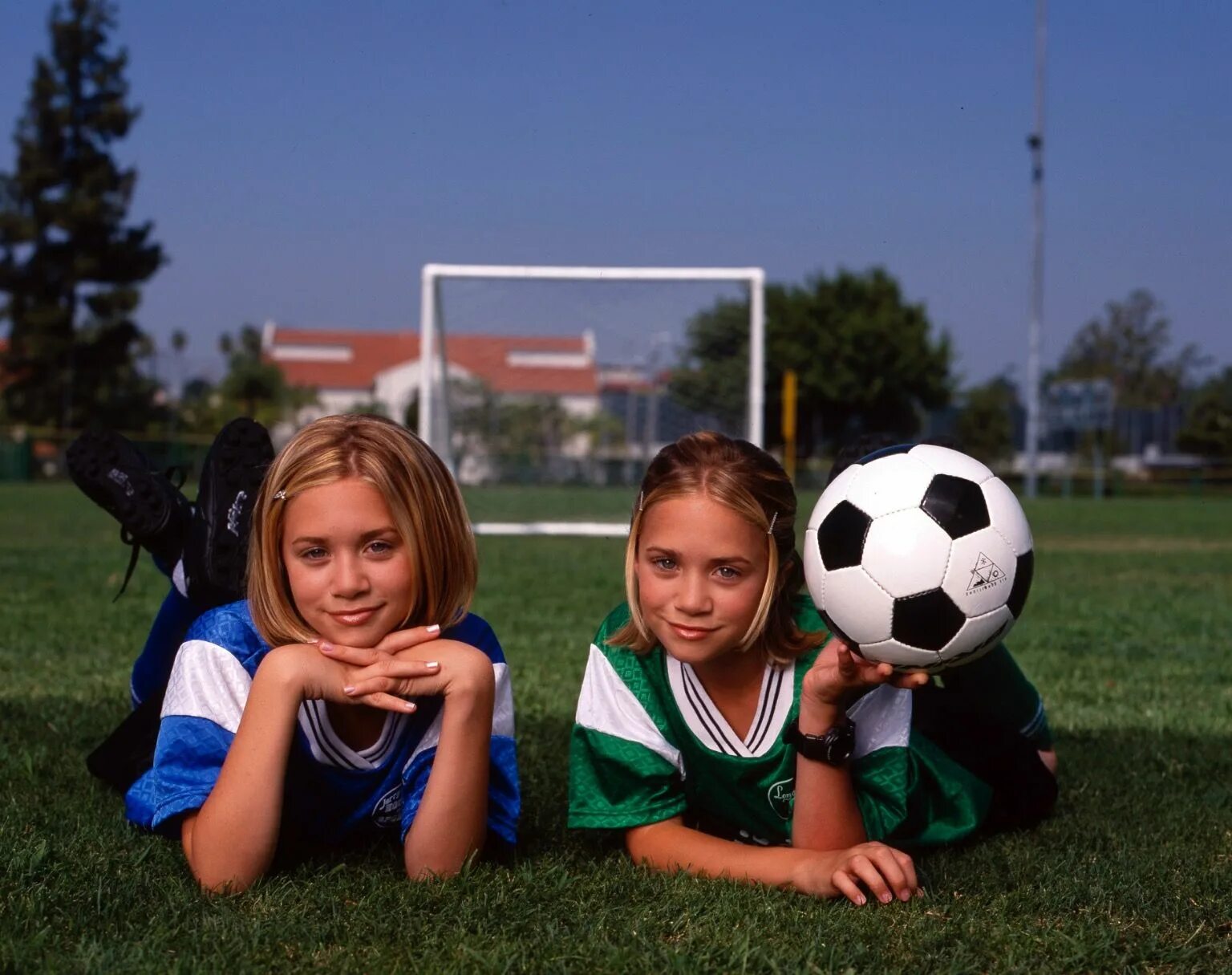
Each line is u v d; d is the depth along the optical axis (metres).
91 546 10.39
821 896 2.04
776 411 39.03
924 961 1.75
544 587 7.47
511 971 1.72
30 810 2.47
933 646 1.98
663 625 2.06
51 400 33.56
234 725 2.13
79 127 33.28
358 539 2.01
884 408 39.28
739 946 1.77
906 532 1.96
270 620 2.09
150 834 2.31
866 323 38.06
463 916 1.90
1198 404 41.88
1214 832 2.50
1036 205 31.05
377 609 2.04
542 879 2.09
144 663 2.99
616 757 2.24
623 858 2.27
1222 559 10.95
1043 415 42.50
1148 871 2.19
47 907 1.92
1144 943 1.83
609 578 8.15
